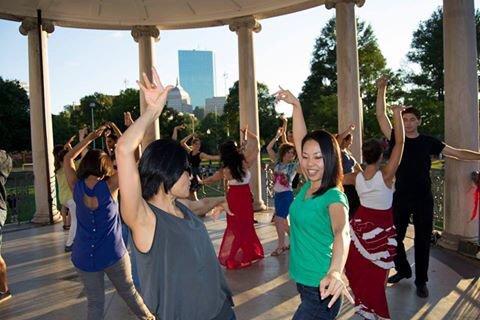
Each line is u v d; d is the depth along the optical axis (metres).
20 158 46.91
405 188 5.31
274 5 11.19
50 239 9.00
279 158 7.30
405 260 5.55
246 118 11.62
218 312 2.39
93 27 12.27
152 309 2.24
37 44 10.99
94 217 3.78
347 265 4.27
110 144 6.93
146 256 2.18
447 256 6.56
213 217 3.32
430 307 4.75
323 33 41.47
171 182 2.29
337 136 6.82
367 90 36.25
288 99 3.65
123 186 2.06
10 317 4.92
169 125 48.88
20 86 47.28
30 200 17.86
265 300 5.19
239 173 6.57
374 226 4.17
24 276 6.47
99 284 3.91
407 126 5.31
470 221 6.73
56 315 4.96
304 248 2.91
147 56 12.27
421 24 35.91
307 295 2.90
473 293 5.11
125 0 11.16
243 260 6.52
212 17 11.90
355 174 4.34
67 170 4.41
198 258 2.28
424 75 34.91
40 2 10.79
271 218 10.50
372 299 4.14
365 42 38.28
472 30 6.76
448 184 6.92
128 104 53.47
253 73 11.69
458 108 6.74
